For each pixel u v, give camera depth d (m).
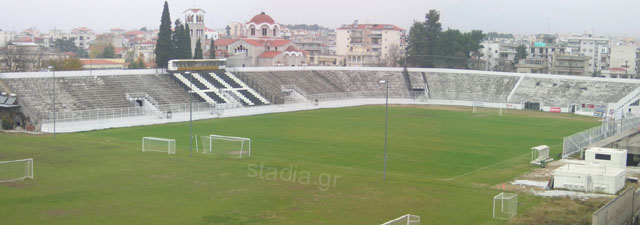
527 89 168.75
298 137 101.12
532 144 98.69
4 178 64.38
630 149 82.69
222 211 54.22
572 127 122.62
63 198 57.34
